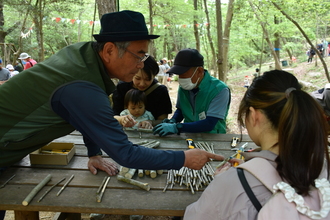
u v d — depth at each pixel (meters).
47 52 19.19
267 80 1.01
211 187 1.04
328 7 5.89
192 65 2.25
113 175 1.75
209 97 2.38
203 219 1.02
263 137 1.05
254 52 11.27
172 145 2.20
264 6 7.34
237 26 10.06
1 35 12.49
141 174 1.72
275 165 0.97
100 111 1.35
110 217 2.88
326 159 0.95
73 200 1.49
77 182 1.66
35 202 1.46
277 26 8.39
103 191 1.56
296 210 0.85
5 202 1.46
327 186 0.90
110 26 1.39
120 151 1.36
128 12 1.40
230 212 0.94
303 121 0.89
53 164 1.86
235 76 15.50
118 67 1.50
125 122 2.37
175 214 1.44
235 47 11.48
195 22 8.21
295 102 0.91
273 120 1.00
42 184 1.59
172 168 1.47
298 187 0.90
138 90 2.69
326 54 15.17
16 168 1.80
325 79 10.69
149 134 2.44
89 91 1.37
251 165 0.98
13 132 1.45
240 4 7.61
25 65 9.45
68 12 9.96
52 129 1.48
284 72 1.03
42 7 9.67
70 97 1.35
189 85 2.35
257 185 0.94
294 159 0.90
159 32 14.53
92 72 1.44
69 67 1.41
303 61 16.78
